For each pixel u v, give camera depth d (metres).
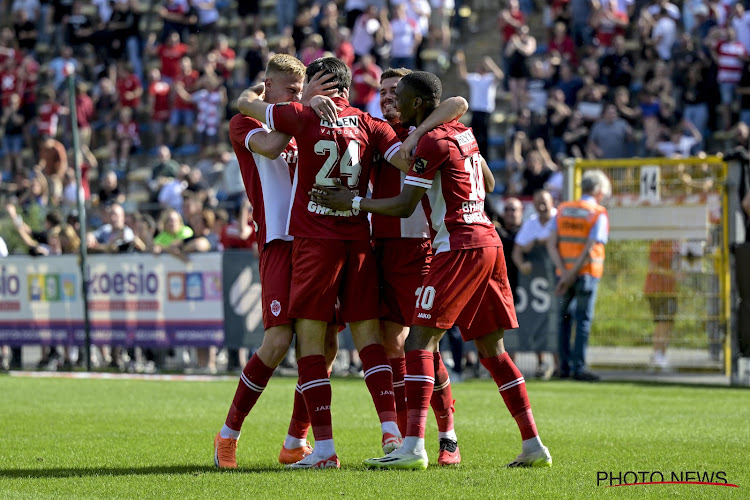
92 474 16.33
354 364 38.34
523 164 55.84
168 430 22.50
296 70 17.78
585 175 35.94
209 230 41.47
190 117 69.50
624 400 29.08
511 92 63.41
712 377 36.59
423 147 16.22
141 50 78.44
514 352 37.59
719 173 36.53
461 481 15.05
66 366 42.72
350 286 17.05
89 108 69.00
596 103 57.50
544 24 70.75
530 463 16.78
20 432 22.12
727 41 58.81
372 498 13.73
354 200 16.52
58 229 45.59
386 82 18.55
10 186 58.06
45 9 81.50
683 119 57.22
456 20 74.81
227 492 14.30
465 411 26.38
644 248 37.53
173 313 40.12
